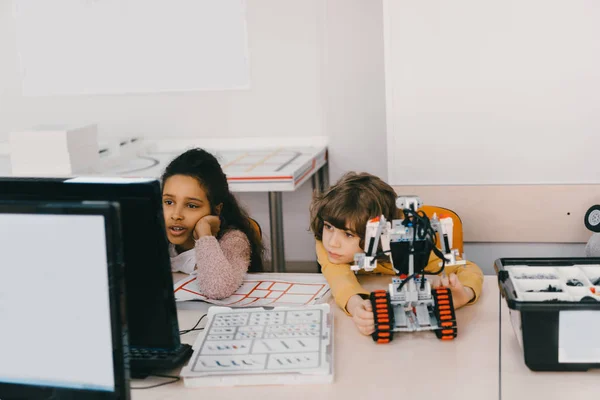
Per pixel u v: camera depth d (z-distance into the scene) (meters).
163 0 3.73
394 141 2.67
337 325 1.50
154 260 1.24
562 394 1.15
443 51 2.57
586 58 2.48
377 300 1.40
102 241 0.95
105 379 0.99
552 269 1.41
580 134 2.53
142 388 1.25
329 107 3.65
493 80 2.55
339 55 3.57
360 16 3.50
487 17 2.52
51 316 1.00
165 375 1.30
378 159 3.67
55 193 1.24
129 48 3.82
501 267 1.39
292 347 1.34
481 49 2.54
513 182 2.61
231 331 1.42
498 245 2.63
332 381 1.23
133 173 3.11
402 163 2.68
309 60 3.67
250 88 3.75
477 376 1.23
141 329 1.31
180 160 1.95
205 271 1.72
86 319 0.98
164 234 1.24
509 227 2.60
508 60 2.53
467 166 2.63
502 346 1.35
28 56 3.92
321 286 1.77
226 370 1.26
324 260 1.77
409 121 2.65
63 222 0.97
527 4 2.48
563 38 2.48
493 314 1.52
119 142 3.42
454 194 2.62
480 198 2.60
